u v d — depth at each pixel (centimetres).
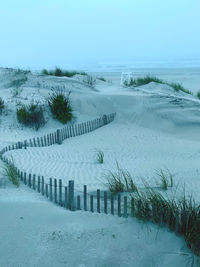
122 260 479
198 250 488
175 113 1848
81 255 488
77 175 965
